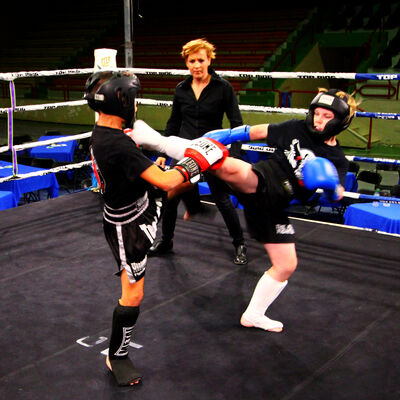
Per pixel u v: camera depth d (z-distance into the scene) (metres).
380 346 2.16
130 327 1.86
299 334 2.26
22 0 16.89
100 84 1.65
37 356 2.06
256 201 2.01
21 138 8.13
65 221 3.65
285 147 1.98
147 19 15.95
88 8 16.95
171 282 2.75
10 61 15.95
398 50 12.35
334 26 13.37
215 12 15.76
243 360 2.06
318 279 2.79
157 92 12.89
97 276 2.80
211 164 1.79
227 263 3.00
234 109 2.92
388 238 3.35
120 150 1.66
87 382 1.91
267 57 12.75
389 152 10.09
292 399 1.82
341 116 1.84
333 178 1.82
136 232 1.81
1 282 2.71
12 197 4.30
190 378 1.94
